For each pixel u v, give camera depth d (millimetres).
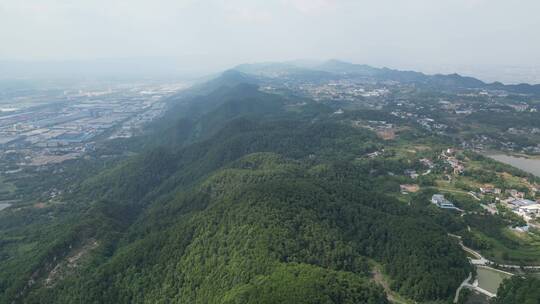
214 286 161875
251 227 183875
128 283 186250
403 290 167125
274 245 170375
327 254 174750
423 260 175375
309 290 139000
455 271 176250
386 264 182000
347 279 153375
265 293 138750
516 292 157250
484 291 169875
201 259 181375
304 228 187500
